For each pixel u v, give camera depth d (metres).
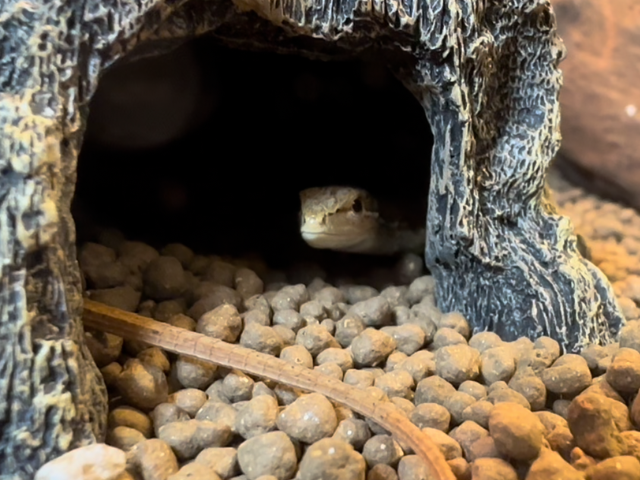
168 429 0.06
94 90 0.06
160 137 0.11
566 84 0.16
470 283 0.09
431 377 0.07
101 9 0.06
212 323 0.08
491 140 0.09
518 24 0.08
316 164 0.13
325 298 0.09
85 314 0.07
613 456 0.06
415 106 0.11
